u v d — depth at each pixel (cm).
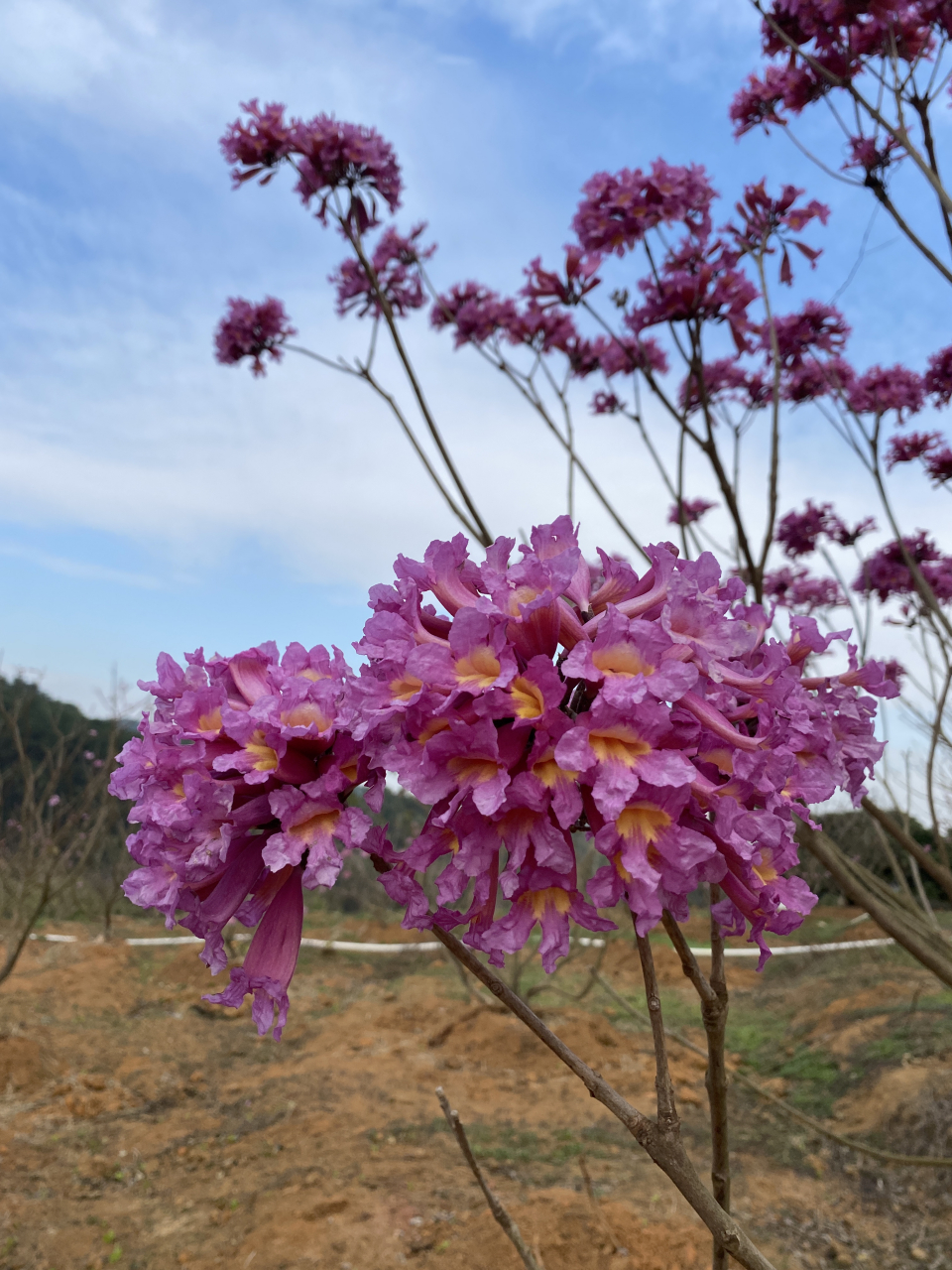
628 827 82
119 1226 436
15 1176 481
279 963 98
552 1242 376
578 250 317
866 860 801
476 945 84
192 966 909
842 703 120
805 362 379
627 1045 688
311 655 106
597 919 82
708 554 98
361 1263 381
